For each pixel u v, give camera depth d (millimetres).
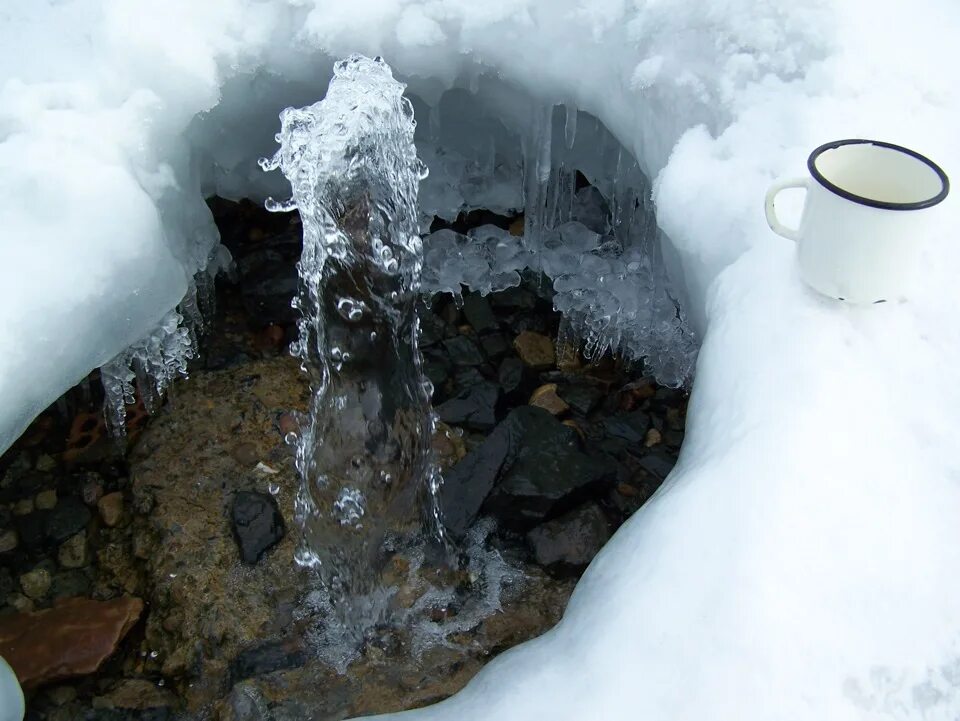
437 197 2350
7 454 2000
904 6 1740
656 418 2098
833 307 1320
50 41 1750
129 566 1839
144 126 1712
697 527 1133
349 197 1777
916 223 1214
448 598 1773
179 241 1848
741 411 1243
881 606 1058
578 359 2234
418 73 1902
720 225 1517
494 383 2162
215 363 2188
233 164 2135
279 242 2336
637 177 2041
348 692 1637
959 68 1641
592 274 2275
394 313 1920
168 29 1746
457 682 1651
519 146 2252
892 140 1533
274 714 1604
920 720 1013
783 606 1046
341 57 1868
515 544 1858
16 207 1511
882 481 1142
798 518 1107
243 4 1848
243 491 1920
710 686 1004
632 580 1127
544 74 1858
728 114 1623
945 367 1258
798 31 1674
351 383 1919
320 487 1869
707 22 1723
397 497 1861
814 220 1273
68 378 1519
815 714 990
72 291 1486
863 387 1224
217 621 1722
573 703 1029
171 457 1991
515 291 2354
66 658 1653
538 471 1862
